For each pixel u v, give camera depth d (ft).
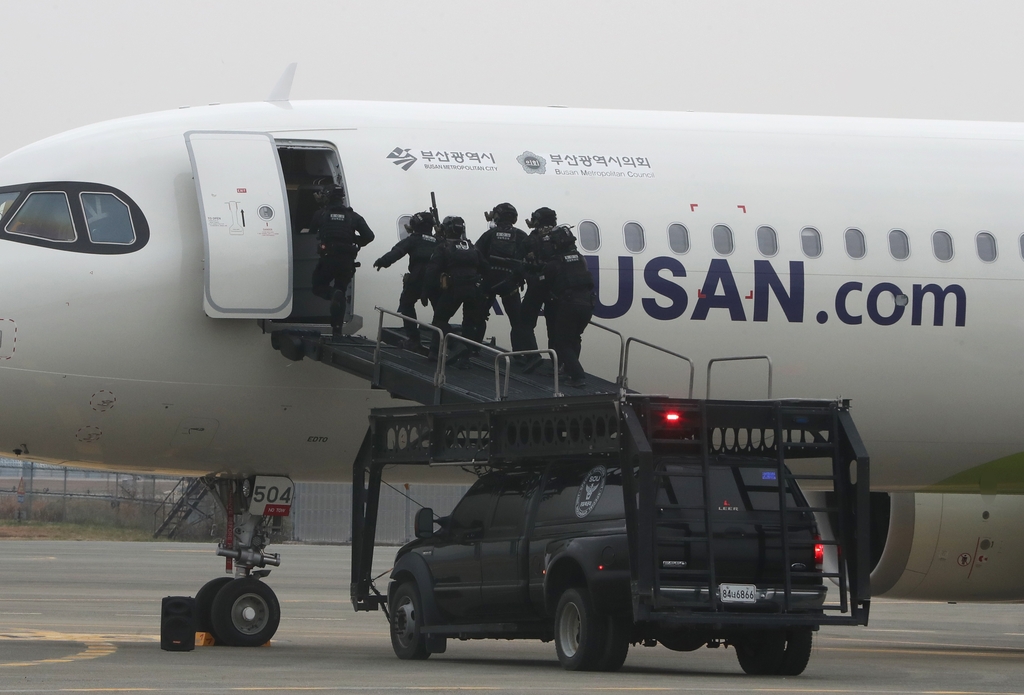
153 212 202.80
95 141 208.64
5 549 611.88
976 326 227.61
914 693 147.33
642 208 217.97
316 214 198.18
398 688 140.05
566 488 174.60
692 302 216.54
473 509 189.26
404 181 210.79
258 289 198.49
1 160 211.00
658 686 147.23
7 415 200.54
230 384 203.51
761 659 175.11
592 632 163.12
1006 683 171.01
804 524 167.94
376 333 207.72
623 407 161.38
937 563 255.70
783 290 219.82
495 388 185.57
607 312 213.66
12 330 196.34
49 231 201.46
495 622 178.91
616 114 230.27
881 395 226.17
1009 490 244.01
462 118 221.05
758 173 225.56
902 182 230.68
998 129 243.81
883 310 223.92
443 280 192.75
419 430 194.08
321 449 213.46
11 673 153.58
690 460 167.32
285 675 156.87
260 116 212.84
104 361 198.70
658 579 156.76
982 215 230.89
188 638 197.57
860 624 163.73
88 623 264.31
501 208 198.18
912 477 238.68
